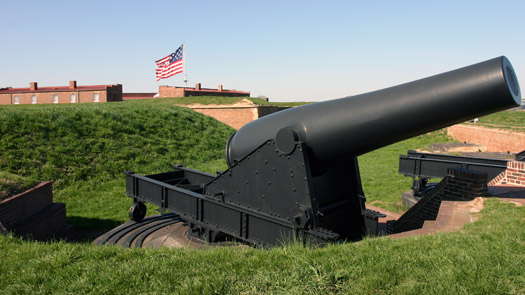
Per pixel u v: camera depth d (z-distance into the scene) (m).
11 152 8.62
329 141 3.51
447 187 5.06
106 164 9.92
